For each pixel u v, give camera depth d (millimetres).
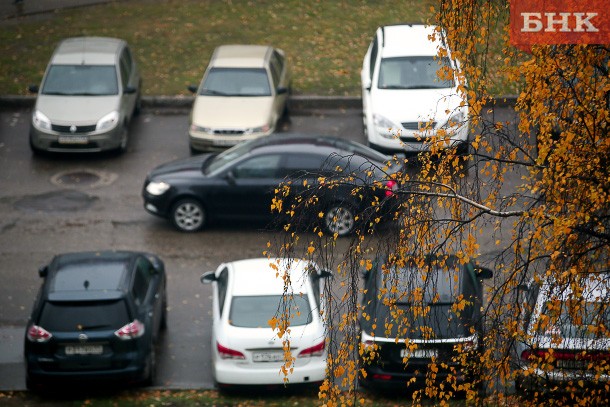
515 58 29125
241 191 58531
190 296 52906
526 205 30141
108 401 43531
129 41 82875
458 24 29641
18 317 51156
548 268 27625
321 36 83312
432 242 28547
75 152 68750
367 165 56219
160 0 89625
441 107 62750
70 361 43031
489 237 54688
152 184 59031
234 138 66688
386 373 41500
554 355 28578
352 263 28047
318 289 46188
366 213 27781
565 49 27734
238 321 43219
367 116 66125
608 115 26672
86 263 45938
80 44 73250
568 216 26953
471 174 35062
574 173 26469
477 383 31109
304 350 42656
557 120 27922
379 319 41375
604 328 27188
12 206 61781
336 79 77875
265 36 83375
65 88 69688
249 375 42719
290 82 76000
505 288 28141
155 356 47094
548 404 29125
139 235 58719
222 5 88312
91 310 43312
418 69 66500
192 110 68438
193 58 80875
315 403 42750
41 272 46906
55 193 63469
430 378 33188
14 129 72688
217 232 59188
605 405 28156
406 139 63750
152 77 78500
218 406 42781
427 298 38656
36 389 45156
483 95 29125
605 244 26562
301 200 28578
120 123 68250
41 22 86062
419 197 27828
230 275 45750
